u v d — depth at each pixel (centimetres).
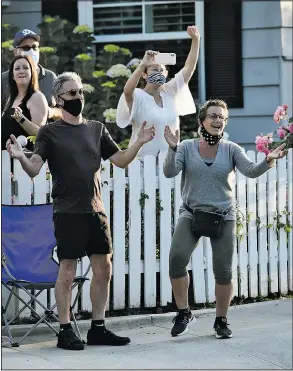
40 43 1903
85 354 1162
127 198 1423
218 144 1232
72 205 1179
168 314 1392
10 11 1980
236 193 1506
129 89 1428
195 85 1969
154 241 1424
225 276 1244
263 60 1944
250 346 1214
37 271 1259
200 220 1222
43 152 1180
